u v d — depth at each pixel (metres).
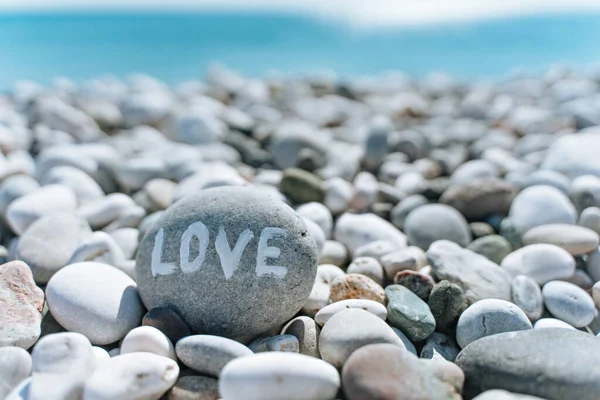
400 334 0.41
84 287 0.41
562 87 1.21
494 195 0.56
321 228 0.54
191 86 1.31
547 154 0.66
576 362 0.36
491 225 0.56
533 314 0.44
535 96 1.22
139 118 0.91
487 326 0.41
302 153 0.71
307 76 1.61
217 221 0.40
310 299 0.44
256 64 2.26
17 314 0.41
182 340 0.38
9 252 0.49
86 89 1.23
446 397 0.35
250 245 0.40
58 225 0.48
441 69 2.11
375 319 0.39
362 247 0.51
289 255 0.40
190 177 0.58
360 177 0.67
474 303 0.43
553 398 0.36
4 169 0.61
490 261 0.48
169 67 2.12
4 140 0.69
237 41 2.75
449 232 0.53
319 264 0.50
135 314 0.42
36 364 0.36
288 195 0.59
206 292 0.40
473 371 0.37
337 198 0.59
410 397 0.35
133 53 2.39
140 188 0.64
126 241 0.51
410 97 1.24
